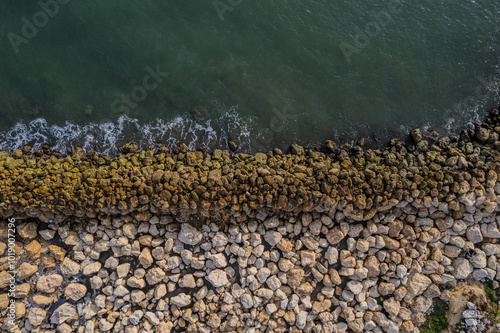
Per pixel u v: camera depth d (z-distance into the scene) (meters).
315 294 15.11
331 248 15.24
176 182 15.03
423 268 15.29
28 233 14.80
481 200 15.30
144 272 14.77
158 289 14.52
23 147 16.33
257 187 15.01
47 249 14.90
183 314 14.58
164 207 14.61
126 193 14.77
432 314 15.00
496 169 15.80
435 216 15.59
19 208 14.67
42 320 14.36
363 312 15.02
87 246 14.93
